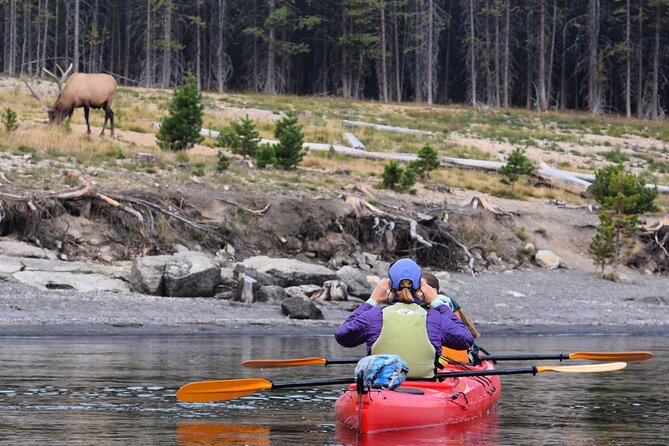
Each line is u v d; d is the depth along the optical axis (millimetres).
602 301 64250
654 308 63125
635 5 196250
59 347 37031
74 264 55219
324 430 20094
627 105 193625
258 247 65938
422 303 21328
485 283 67938
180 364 31781
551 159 122000
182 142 85438
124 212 62344
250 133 88875
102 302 48938
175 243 62656
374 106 159375
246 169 80938
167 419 21484
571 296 65625
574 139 139500
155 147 86125
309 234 68250
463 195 88562
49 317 44906
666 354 39406
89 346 37656
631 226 75812
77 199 60969
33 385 26391
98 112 109375
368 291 57688
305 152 87812
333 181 83125
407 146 114812
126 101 124250
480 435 19516
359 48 197750
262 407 23734
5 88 129500
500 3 199625
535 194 94625
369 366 19047
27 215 58688
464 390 21375
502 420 21781
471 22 192500
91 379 27781
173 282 52594
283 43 195125
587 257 81125
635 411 23469
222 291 54406
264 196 70750
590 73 195750
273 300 53906
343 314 52625
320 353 36344
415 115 153000
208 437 19172
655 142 146500
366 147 111312
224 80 194750
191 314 48625
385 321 20328
